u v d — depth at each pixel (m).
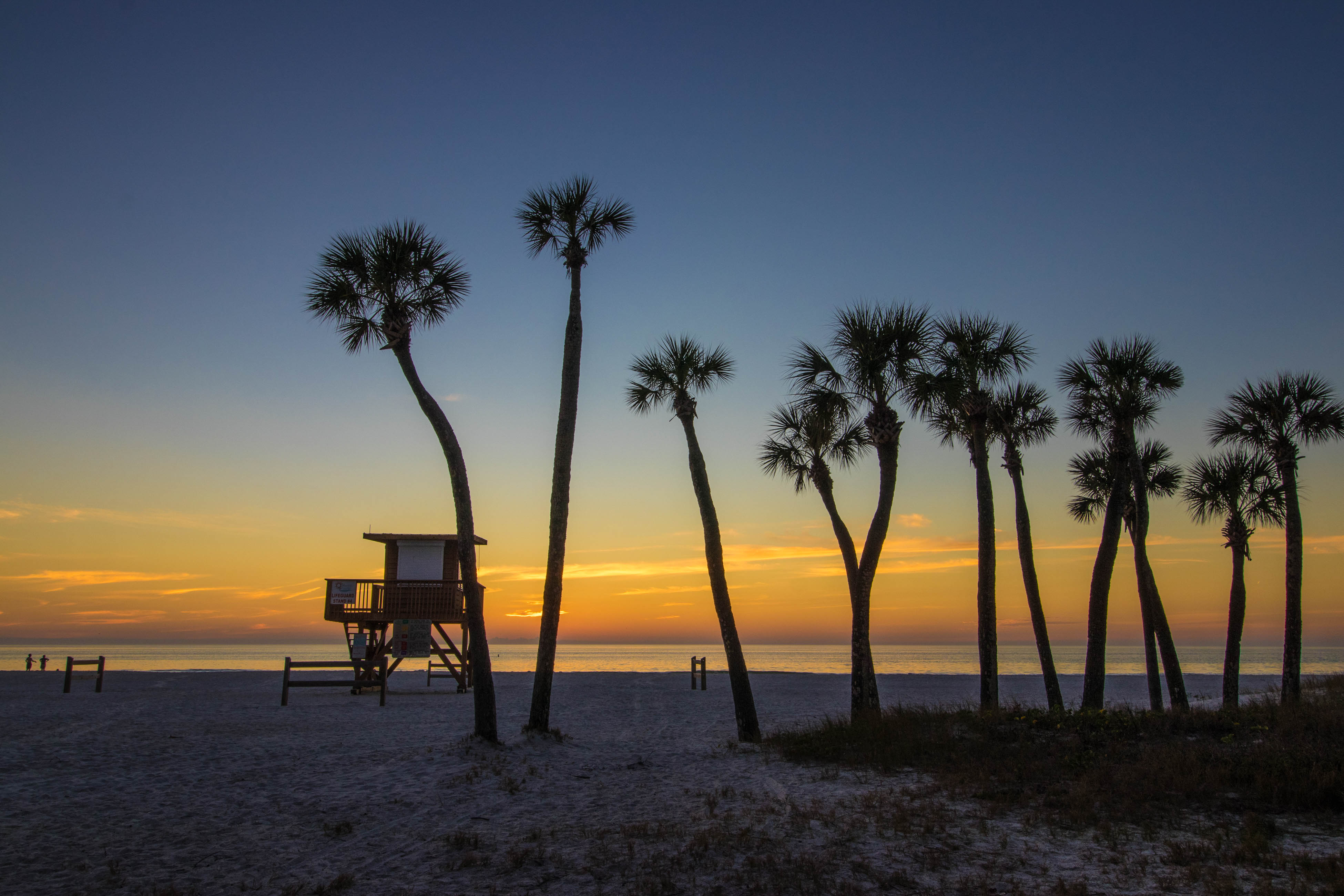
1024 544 21.14
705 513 17.06
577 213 16.75
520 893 6.63
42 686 30.17
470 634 14.52
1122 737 12.38
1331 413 19.95
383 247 15.66
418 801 10.20
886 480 17.30
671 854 7.62
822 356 18.67
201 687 30.36
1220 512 22.48
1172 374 19.75
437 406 15.51
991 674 17.34
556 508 15.79
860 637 16.83
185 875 7.23
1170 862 6.98
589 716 21.11
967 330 18.81
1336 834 7.61
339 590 27.52
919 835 8.02
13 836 8.48
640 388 18.27
